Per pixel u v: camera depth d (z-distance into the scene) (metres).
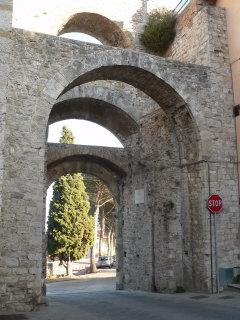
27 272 9.43
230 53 14.12
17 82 10.48
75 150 18.00
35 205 9.89
